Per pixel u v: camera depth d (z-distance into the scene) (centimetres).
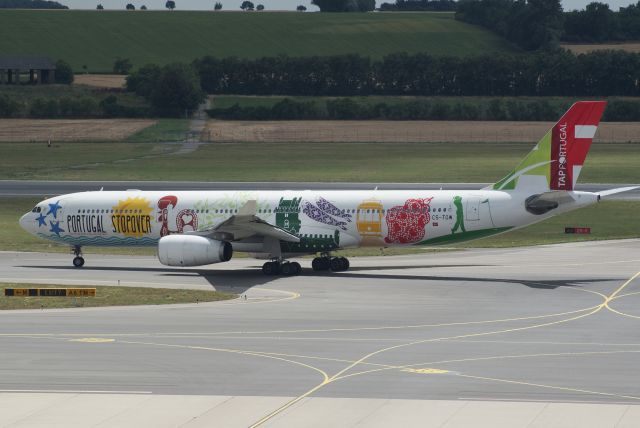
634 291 18225
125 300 17088
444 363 11881
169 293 17962
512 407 9775
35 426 9162
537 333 13950
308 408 9788
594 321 15000
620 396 10212
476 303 16862
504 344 13100
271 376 11206
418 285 19175
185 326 14475
